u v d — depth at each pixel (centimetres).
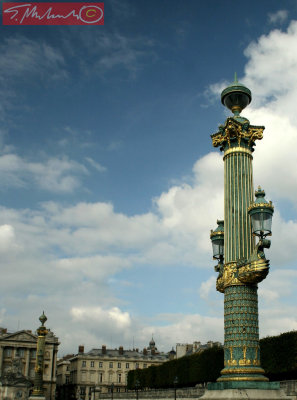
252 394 1977
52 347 12556
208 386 2177
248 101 2614
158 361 14200
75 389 13362
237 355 2103
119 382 13675
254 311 2169
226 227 2342
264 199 2186
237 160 2420
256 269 2100
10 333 12556
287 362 4059
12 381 9431
